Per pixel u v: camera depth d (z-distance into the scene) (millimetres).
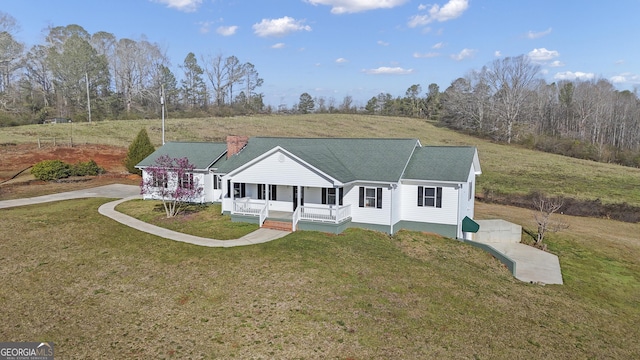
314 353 10758
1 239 18719
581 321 14391
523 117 87062
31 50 82500
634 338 13508
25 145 43719
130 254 17672
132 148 38656
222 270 15930
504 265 19922
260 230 21734
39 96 78188
